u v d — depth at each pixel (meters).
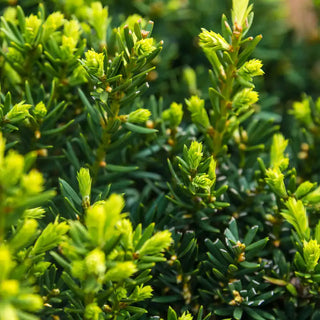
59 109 0.69
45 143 0.69
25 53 0.68
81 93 0.67
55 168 0.70
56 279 0.66
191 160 0.64
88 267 0.57
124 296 0.61
